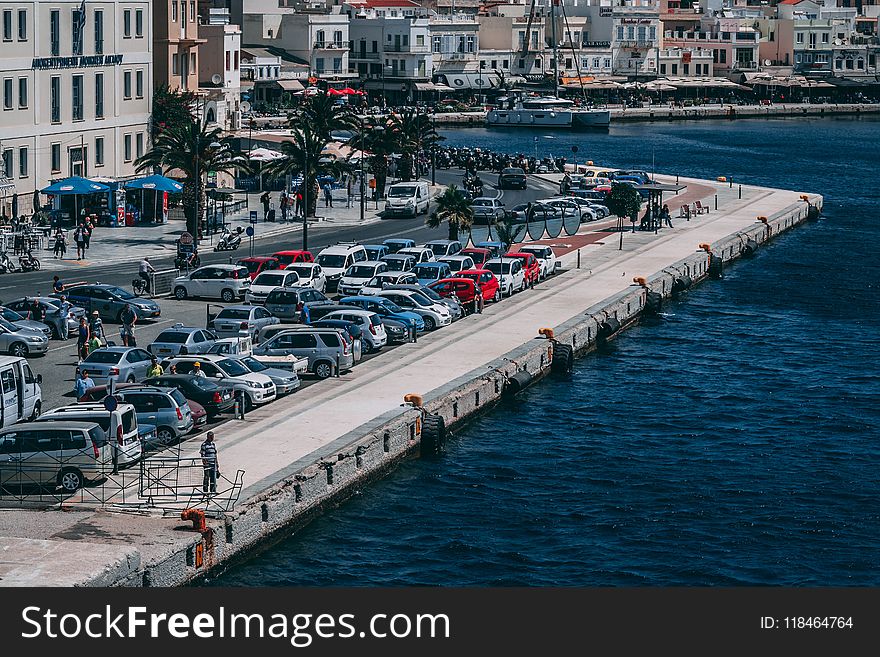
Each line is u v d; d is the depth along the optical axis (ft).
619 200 476.95
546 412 273.33
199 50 650.84
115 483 199.72
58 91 450.30
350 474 220.43
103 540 178.70
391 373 271.49
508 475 236.02
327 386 260.83
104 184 437.58
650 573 197.88
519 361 286.66
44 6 441.27
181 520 186.91
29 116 436.76
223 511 189.88
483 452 247.29
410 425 239.71
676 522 217.56
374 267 352.90
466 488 228.63
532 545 207.00
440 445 244.42
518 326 318.86
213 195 460.55
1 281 349.41
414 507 219.00
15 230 394.93
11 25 426.10
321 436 225.35
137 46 491.72
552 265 389.60
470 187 556.10
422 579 193.06
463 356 287.89
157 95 521.24
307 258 367.86
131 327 281.33
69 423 198.59
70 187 419.95
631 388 294.46
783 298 400.26
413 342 301.22
